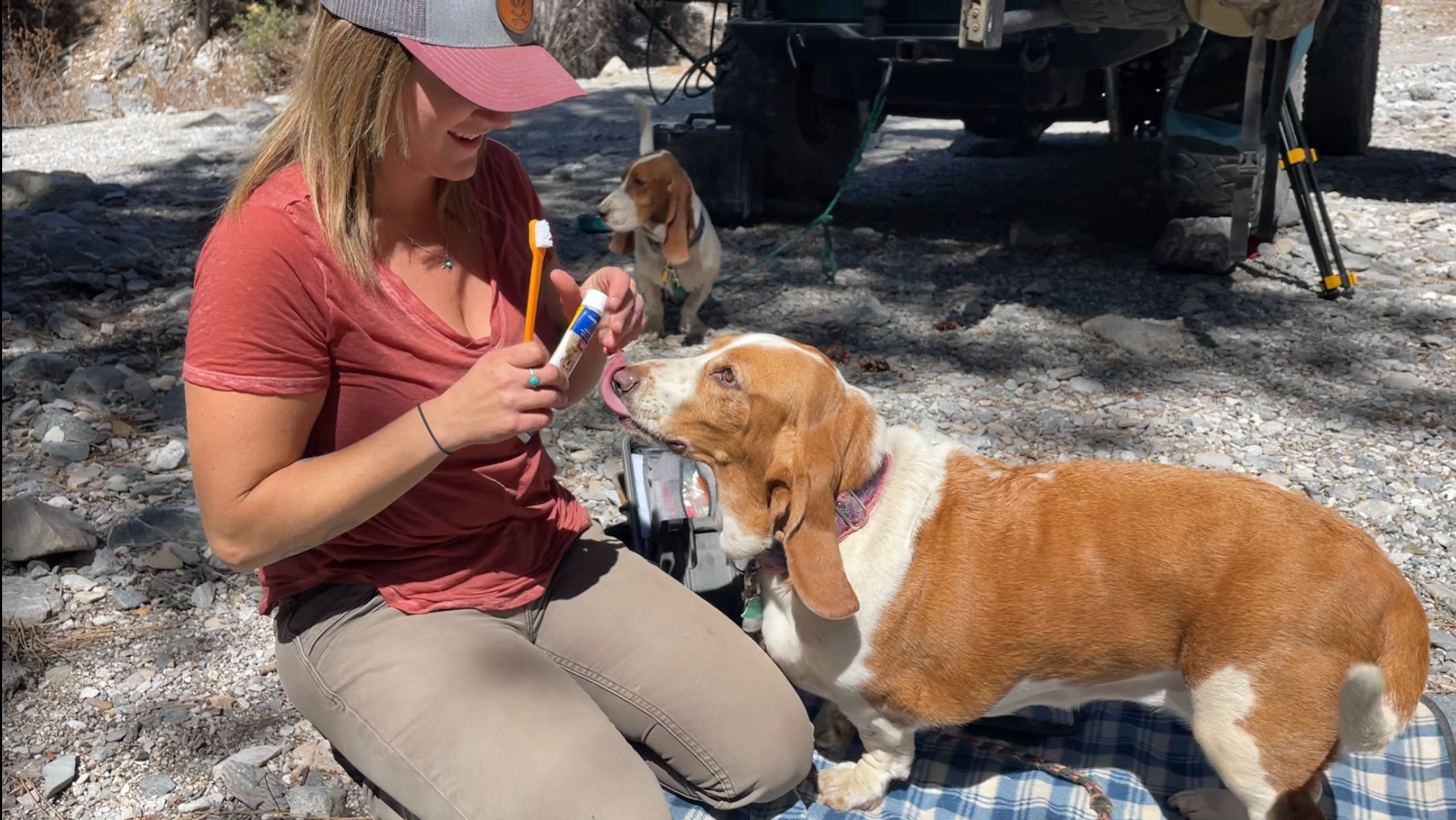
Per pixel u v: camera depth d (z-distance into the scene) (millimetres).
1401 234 3184
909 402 2262
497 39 952
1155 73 3314
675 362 1164
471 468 1037
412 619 1040
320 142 948
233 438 920
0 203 3422
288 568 1057
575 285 1146
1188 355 2465
